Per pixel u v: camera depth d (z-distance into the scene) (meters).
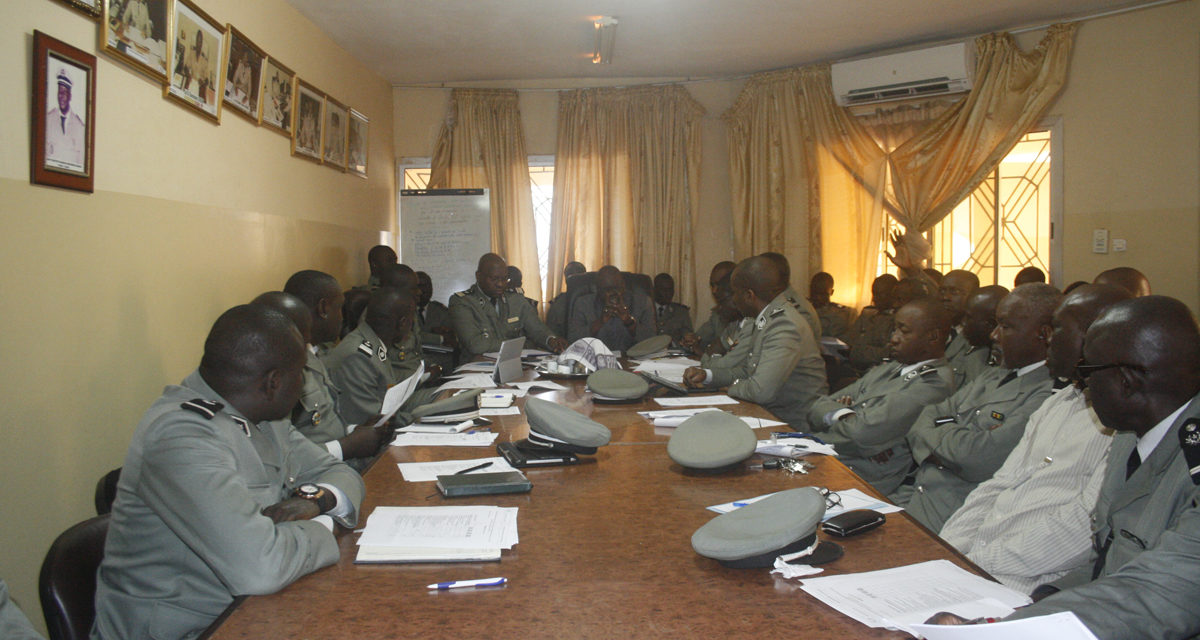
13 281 2.12
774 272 3.34
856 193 5.77
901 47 5.41
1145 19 4.69
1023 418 2.03
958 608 1.12
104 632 1.39
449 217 6.04
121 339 2.63
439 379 4.04
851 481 1.82
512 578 1.27
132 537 1.40
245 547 1.22
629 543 1.42
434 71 5.89
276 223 4.03
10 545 2.11
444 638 1.06
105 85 2.53
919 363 2.70
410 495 1.73
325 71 4.84
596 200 6.26
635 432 2.38
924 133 5.41
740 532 1.32
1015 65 5.00
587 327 4.89
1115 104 4.82
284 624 1.11
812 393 3.29
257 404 1.52
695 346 4.75
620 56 5.56
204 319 3.24
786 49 5.43
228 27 3.36
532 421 2.04
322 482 1.59
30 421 2.19
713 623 1.10
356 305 4.34
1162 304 1.30
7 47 2.09
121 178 2.63
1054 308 2.03
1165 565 1.08
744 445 1.89
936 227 5.64
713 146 6.29
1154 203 4.73
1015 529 1.73
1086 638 0.93
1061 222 5.05
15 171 2.13
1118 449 1.46
